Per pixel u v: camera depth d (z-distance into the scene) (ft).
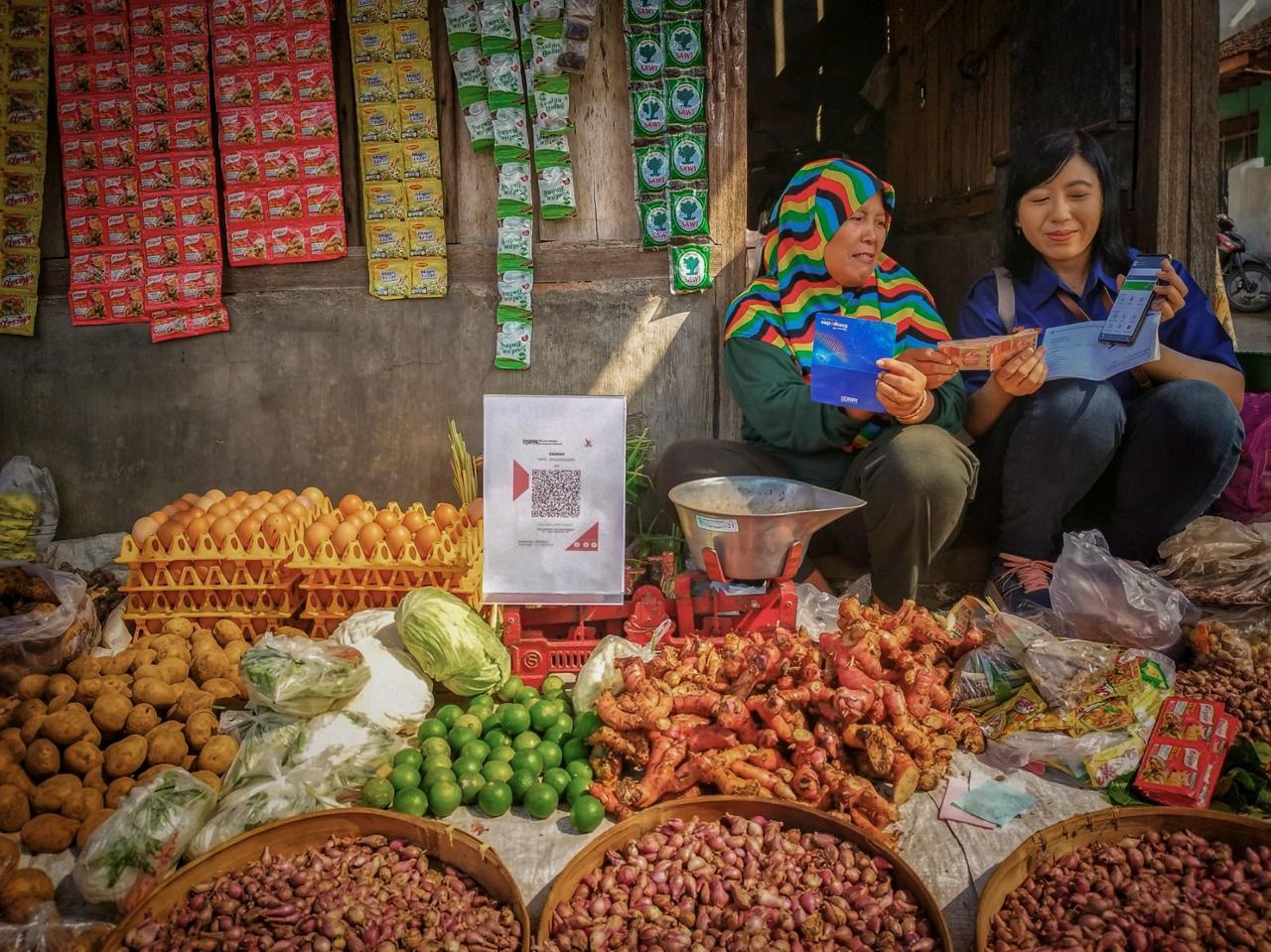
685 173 13.11
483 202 13.32
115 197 13.16
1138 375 11.72
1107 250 11.62
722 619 10.04
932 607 12.46
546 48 12.76
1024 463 11.09
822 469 11.75
